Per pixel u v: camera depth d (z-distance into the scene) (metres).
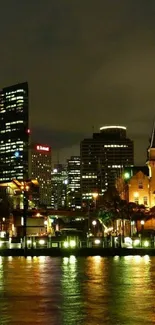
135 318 25.11
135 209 140.00
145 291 36.22
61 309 28.12
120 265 66.06
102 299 32.00
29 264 69.94
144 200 156.62
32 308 28.55
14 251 97.81
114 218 144.75
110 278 46.66
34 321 24.48
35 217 170.88
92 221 191.75
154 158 158.62
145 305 29.27
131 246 103.50
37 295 34.44
